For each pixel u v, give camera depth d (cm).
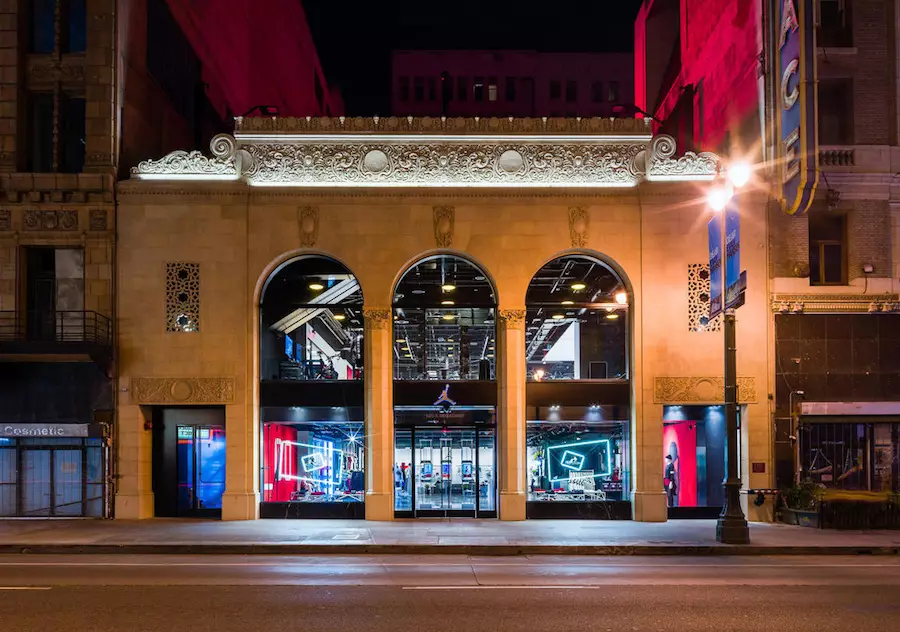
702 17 3438
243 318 2547
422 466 2595
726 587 1416
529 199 2573
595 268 2627
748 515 2517
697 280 2564
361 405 2592
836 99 2628
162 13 2964
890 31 2619
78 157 2641
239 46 3794
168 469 2605
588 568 1678
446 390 2588
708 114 3322
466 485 2597
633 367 2566
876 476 2562
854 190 2573
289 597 1300
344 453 2589
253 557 1872
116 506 2511
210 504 2597
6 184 2552
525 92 8269
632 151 2591
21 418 2530
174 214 2561
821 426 2572
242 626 1099
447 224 2562
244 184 2550
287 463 2597
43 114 2655
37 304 2584
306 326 2616
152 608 1211
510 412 2547
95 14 2595
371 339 2555
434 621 1136
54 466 2559
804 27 2384
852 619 1171
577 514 2569
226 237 2561
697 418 2600
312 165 2581
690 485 2580
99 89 2573
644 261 2562
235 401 2534
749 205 2581
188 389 2533
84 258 2559
